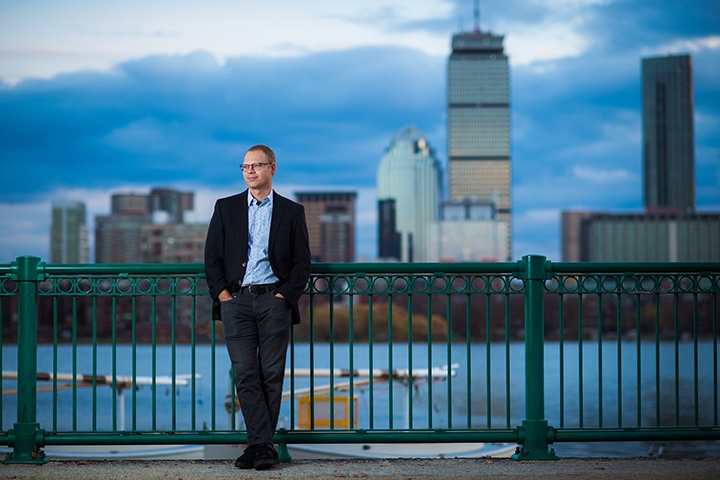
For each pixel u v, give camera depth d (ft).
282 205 22.89
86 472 22.82
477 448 61.87
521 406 166.40
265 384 22.89
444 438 24.22
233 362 22.67
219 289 22.49
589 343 496.23
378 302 500.33
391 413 24.29
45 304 585.63
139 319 584.81
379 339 483.92
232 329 22.66
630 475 22.50
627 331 613.93
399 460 24.41
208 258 22.80
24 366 24.21
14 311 386.93
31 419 24.21
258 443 22.59
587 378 225.35
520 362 339.16
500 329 579.48
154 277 24.13
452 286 24.39
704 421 137.49
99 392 127.24
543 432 24.40
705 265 24.43
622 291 24.48
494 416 147.95
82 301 586.45
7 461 23.85
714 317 24.47
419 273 24.26
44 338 559.38
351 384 24.27
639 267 24.41
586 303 622.13
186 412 118.52
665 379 231.30
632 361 321.93
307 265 22.88
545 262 24.53
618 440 24.26
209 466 23.40
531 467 23.44
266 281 22.59
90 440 24.08
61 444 24.11
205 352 375.45
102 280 24.21
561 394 24.50
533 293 24.45
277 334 22.61
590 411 143.54
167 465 23.54
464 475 22.41
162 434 24.06
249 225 22.85
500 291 24.53
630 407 154.10
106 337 566.36
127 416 113.50
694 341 24.56
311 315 24.17
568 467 23.41
